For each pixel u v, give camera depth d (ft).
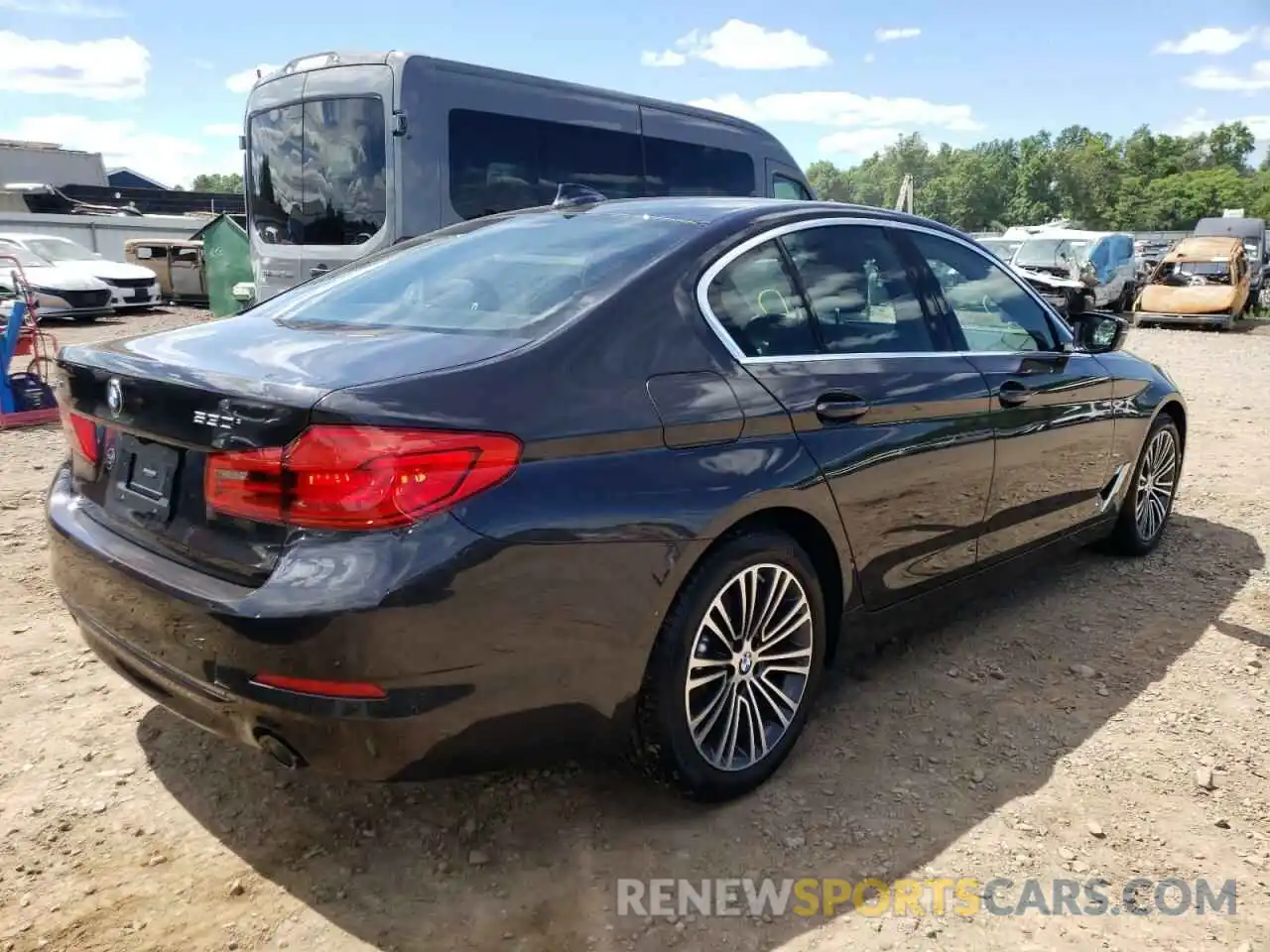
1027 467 13.03
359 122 25.40
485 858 8.82
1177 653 13.32
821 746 10.77
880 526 10.78
